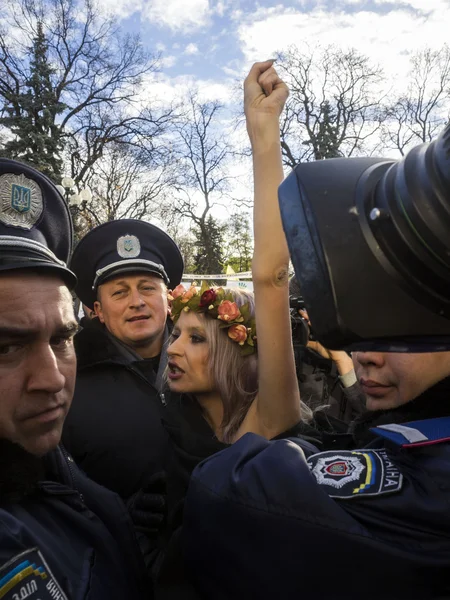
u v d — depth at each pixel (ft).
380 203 1.87
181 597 3.13
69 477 3.10
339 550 2.16
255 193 4.02
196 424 4.72
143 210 78.54
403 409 2.55
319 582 2.20
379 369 2.57
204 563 2.64
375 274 1.81
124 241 7.30
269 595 2.32
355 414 7.34
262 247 3.98
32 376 2.55
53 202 3.19
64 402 2.77
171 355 5.14
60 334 2.69
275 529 2.30
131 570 3.19
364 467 2.39
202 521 2.62
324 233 1.86
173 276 8.21
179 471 4.40
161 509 3.98
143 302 6.95
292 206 2.06
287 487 2.36
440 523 2.09
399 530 2.14
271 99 3.98
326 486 2.37
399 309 1.79
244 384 5.02
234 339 4.95
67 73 63.72
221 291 5.15
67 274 2.75
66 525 2.81
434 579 2.06
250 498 2.42
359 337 1.81
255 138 4.01
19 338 2.50
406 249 1.75
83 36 63.16
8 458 2.56
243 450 2.79
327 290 1.83
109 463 5.66
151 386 6.28
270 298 4.07
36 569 2.12
